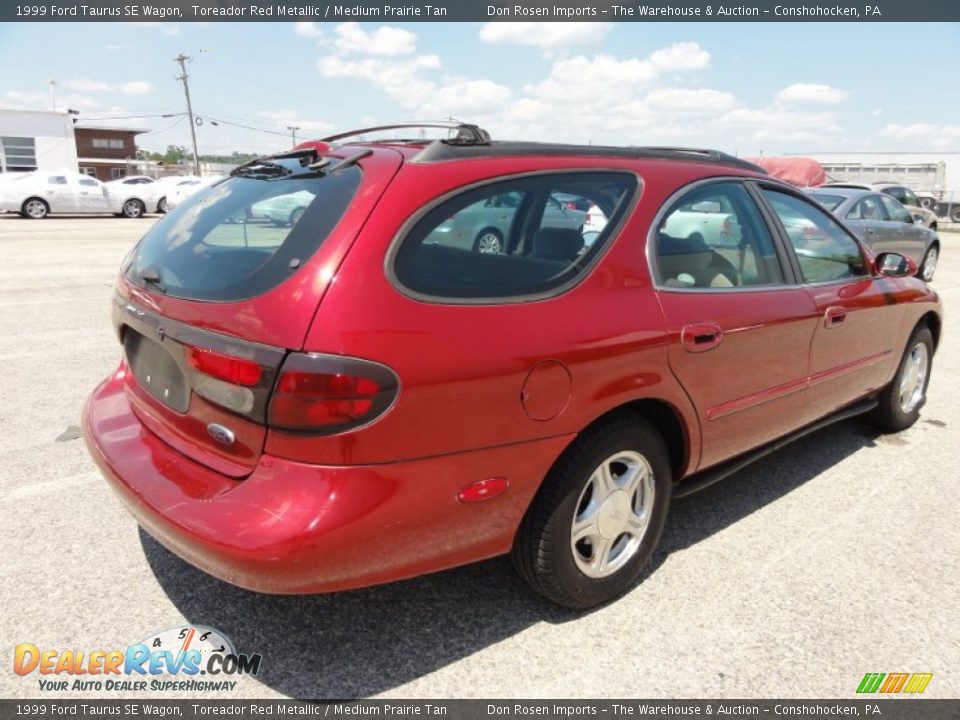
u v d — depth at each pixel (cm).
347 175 242
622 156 293
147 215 2791
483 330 225
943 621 276
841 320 366
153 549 311
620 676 245
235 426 220
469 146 259
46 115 4309
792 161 1920
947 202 3622
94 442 269
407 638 261
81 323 733
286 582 206
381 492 211
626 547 283
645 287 271
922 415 510
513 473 235
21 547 310
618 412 266
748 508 365
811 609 282
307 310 207
